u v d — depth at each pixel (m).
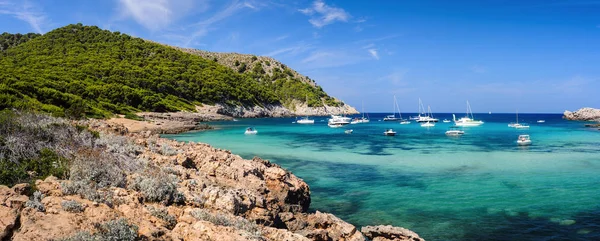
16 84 66.94
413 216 20.91
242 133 79.62
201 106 135.88
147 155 20.20
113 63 133.62
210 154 22.47
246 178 19.23
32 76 88.31
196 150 24.70
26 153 15.38
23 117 20.38
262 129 95.38
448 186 28.16
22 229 9.12
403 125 122.75
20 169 13.66
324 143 60.47
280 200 19.48
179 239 9.91
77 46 152.50
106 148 19.58
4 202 10.05
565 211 21.48
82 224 9.75
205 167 20.53
